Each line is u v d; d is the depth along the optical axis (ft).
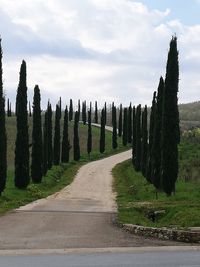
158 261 46.09
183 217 75.51
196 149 207.72
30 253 50.85
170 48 124.47
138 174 210.18
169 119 121.49
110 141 372.79
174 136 120.98
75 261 46.19
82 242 58.08
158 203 102.89
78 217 85.46
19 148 144.66
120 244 56.75
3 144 122.31
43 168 193.57
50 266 43.57
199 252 51.52
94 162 279.28
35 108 172.55
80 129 412.36
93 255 49.65
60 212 93.91
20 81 147.23
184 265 44.14
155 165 140.56
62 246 55.21
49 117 223.30
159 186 138.82
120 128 395.75
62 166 246.27
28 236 62.85
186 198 109.40
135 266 43.65
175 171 119.96
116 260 46.68
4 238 61.16
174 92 122.72
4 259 47.44
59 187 169.78
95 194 146.00
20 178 143.43
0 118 123.13
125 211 93.86
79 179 199.82
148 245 56.08
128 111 364.79
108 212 94.43
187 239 58.65
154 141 142.92
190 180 143.02
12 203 109.70
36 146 171.32
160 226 68.08
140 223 74.38
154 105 171.94
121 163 266.98
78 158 285.23
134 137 246.68
